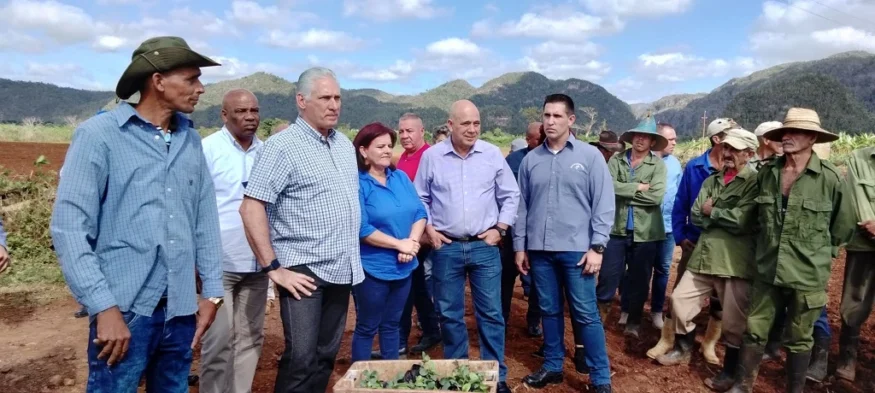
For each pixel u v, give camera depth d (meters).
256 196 3.00
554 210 4.06
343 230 3.17
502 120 187.50
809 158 3.71
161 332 2.49
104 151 2.29
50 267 7.24
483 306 4.05
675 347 4.82
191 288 2.56
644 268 5.32
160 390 2.60
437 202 4.02
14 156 15.52
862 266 4.32
